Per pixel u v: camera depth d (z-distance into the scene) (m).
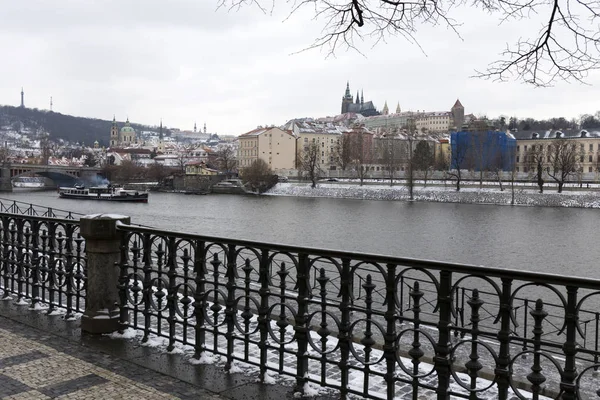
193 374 5.34
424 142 120.94
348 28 7.39
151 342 6.29
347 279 4.61
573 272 33.22
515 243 44.25
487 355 9.62
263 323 5.18
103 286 6.58
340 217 64.62
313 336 8.38
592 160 129.75
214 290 5.60
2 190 115.00
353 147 135.50
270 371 5.45
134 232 6.33
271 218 63.84
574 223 57.69
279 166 154.88
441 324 4.14
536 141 132.75
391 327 4.41
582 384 8.01
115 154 199.50
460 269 3.97
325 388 5.01
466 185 93.56
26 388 4.96
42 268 7.64
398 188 96.81
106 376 5.27
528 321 16.16
